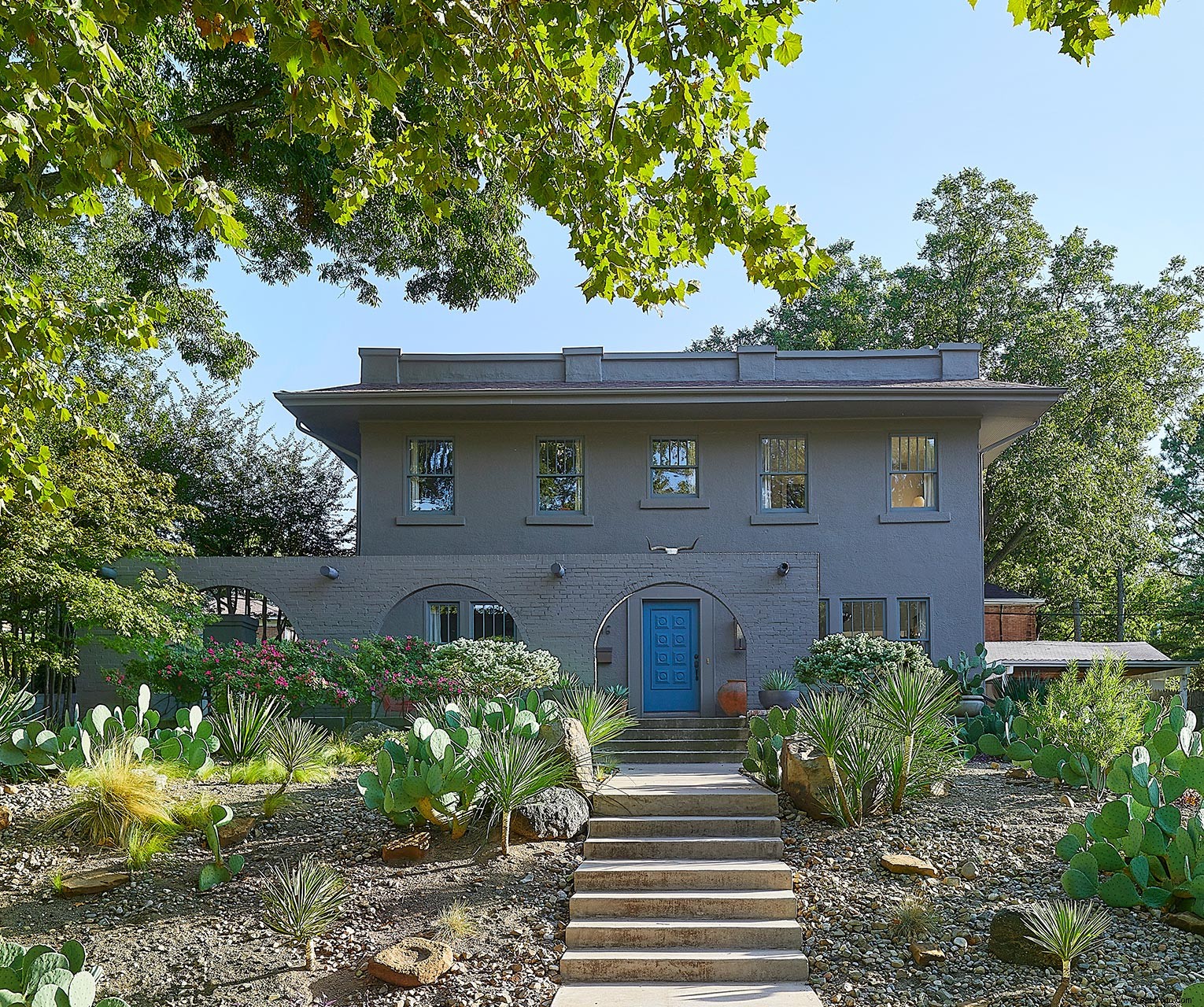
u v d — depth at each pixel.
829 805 10.22
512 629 19.44
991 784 11.49
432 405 18.88
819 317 30.48
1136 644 23.84
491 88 6.75
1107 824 8.45
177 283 19.06
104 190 18.33
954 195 29.52
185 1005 7.22
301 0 5.24
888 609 19.50
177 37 12.86
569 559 17.27
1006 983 7.47
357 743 13.83
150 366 24.59
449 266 19.23
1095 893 8.34
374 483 19.89
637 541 19.80
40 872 8.73
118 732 10.78
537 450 20.03
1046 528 26.61
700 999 7.52
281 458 25.75
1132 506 28.86
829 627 19.45
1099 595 37.72
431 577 17.27
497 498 19.89
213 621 16.47
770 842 9.78
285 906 7.83
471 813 10.09
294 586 17.25
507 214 18.16
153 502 15.70
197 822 9.70
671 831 10.22
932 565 19.56
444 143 7.10
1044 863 9.19
